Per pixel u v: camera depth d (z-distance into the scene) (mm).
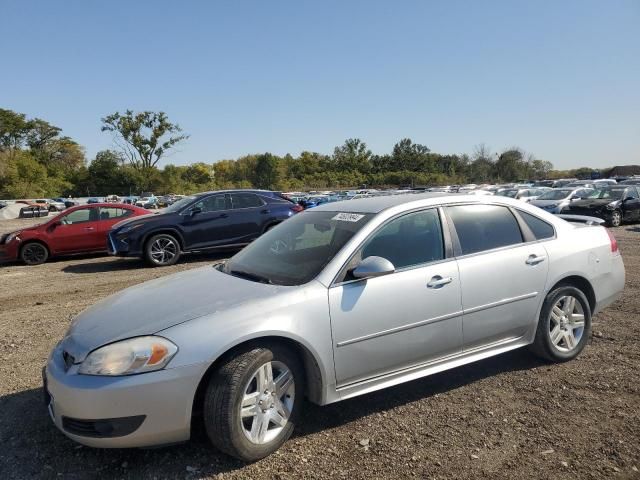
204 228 10844
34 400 3830
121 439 2645
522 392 3684
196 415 2951
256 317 2904
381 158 112562
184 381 2691
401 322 3355
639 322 5207
